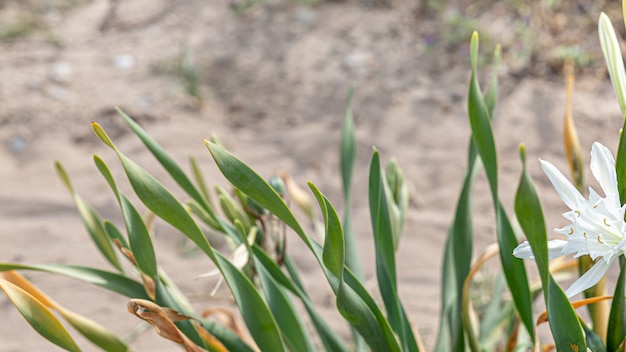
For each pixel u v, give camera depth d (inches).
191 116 173.9
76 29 219.3
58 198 150.4
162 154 66.9
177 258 132.1
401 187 80.2
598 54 191.2
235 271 61.0
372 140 164.9
